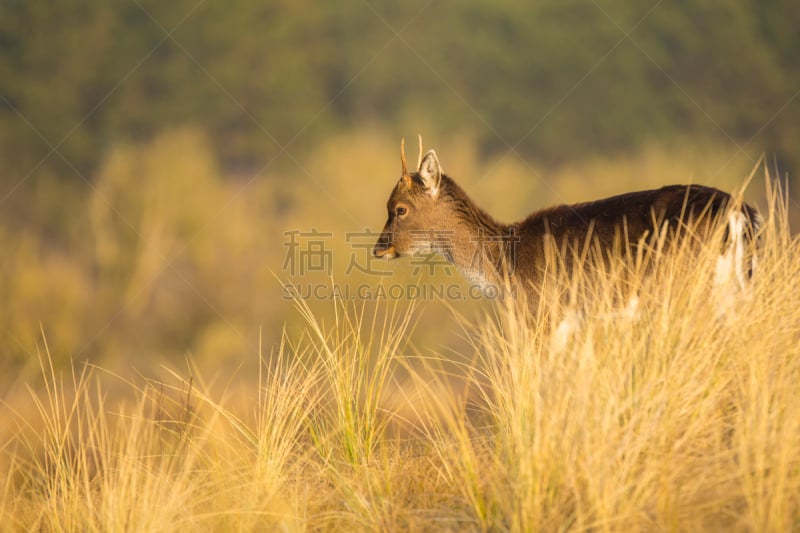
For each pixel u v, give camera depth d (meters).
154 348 35.16
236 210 43.16
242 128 68.38
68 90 65.25
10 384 27.95
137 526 12.32
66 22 67.44
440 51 73.25
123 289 37.66
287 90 68.75
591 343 11.77
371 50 72.94
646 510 10.54
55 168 60.38
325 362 15.32
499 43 73.19
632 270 15.48
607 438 10.88
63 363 30.84
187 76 68.25
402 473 13.34
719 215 15.57
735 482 10.73
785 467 10.16
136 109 66.38
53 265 38.22
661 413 11.36
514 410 12.37
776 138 64.69
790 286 12.86
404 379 17.50
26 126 62.06
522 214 48.47
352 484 12.95
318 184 48.22
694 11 70.62
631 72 70.38
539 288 18.06
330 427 15.12
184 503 12.90
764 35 70.38
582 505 10.76
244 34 69.44
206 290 38.19
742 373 11.82
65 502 13.80
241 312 36.78
